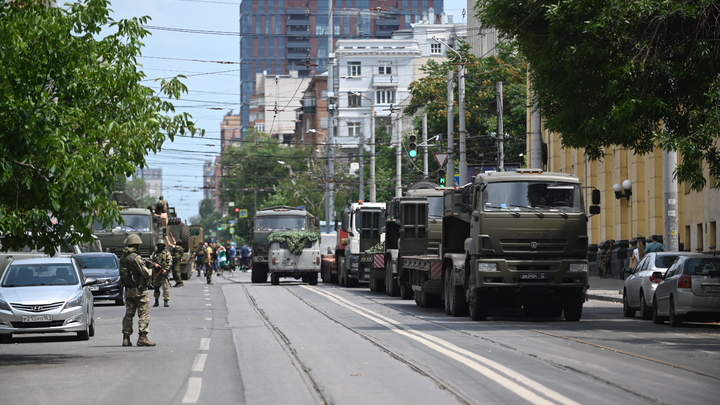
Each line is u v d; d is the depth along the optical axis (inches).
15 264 1245.7
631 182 2610.7
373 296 2094.0
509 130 3912.4
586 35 1278.3
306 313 1566.2
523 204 1362.0
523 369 789.2
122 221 991.6
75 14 976.3
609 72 1247.5
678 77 1256.2
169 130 1019.9
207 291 2393.0
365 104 7377.0
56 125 955.3
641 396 641.0
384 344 1023.6
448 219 1551.4
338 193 5526.6
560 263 1357.0
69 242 995.3
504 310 1712.6
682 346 991.0
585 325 1304.1
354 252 2527.1
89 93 978.1
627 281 1510.8
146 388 727.1
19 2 976.9
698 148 1202.0
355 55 7357.3
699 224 2175.2
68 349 1081.4
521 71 3949.3
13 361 953.5
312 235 2731.3
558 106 1435.8
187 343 1097.4
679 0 1227.2
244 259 4707.2
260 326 1317.7
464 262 1444.4
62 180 923.4
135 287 1091.3
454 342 1035.3
